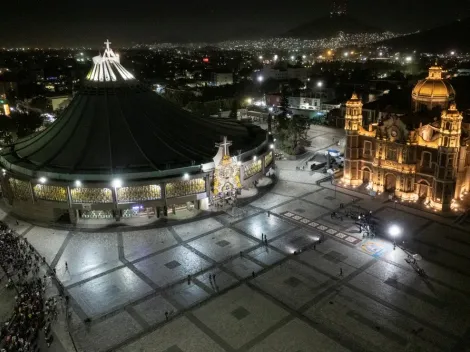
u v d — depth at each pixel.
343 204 87.06
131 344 49.19
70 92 198.25
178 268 65.31
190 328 51.72
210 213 84.94
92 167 83.12
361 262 65.50
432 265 64.25
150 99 101.00
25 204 85.25
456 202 85.12
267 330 51.00
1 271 64.69
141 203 80.94
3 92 191.88
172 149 88.94
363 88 190.88
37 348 48.12
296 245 71.31
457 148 78.69
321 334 50.00
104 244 73.81
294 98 183.75
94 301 57.47
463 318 52.19
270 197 92.25
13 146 99.00
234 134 104.44
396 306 54.81
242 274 63.19
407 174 86.44
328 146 128.12
